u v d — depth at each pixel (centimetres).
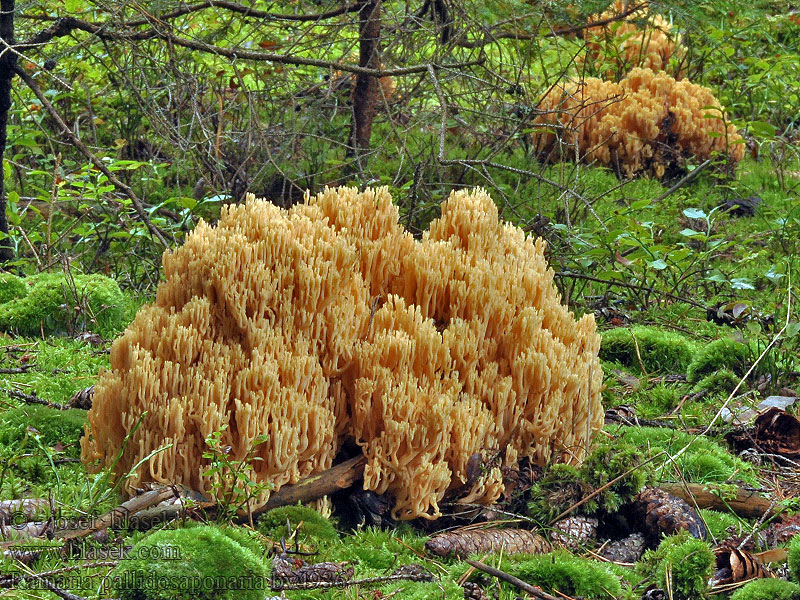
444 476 355
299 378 348
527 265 418
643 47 1124
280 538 332
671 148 986
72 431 412
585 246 714
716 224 878
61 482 370
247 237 362
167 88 670
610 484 370
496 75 703
